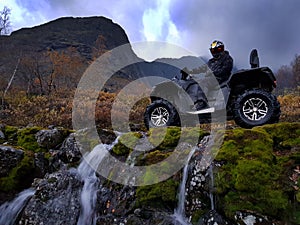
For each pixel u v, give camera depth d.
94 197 4.38
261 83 5.33
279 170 3.49
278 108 4.91
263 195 3.30
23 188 5.21
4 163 5.26
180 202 3.84
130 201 4.05
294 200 3.23
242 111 5.07
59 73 26.27
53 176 4.76
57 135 6.10
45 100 15.04
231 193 3.46
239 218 3.29
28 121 11.84
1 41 49.06
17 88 24.14
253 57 5.67
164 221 3.71
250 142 3.79
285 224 3.12
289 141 3.80
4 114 13.38
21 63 31.88
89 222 4.21
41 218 4.25
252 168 3.48
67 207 4.34
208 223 3.48
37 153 5.78
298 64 26.38
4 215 4.82
